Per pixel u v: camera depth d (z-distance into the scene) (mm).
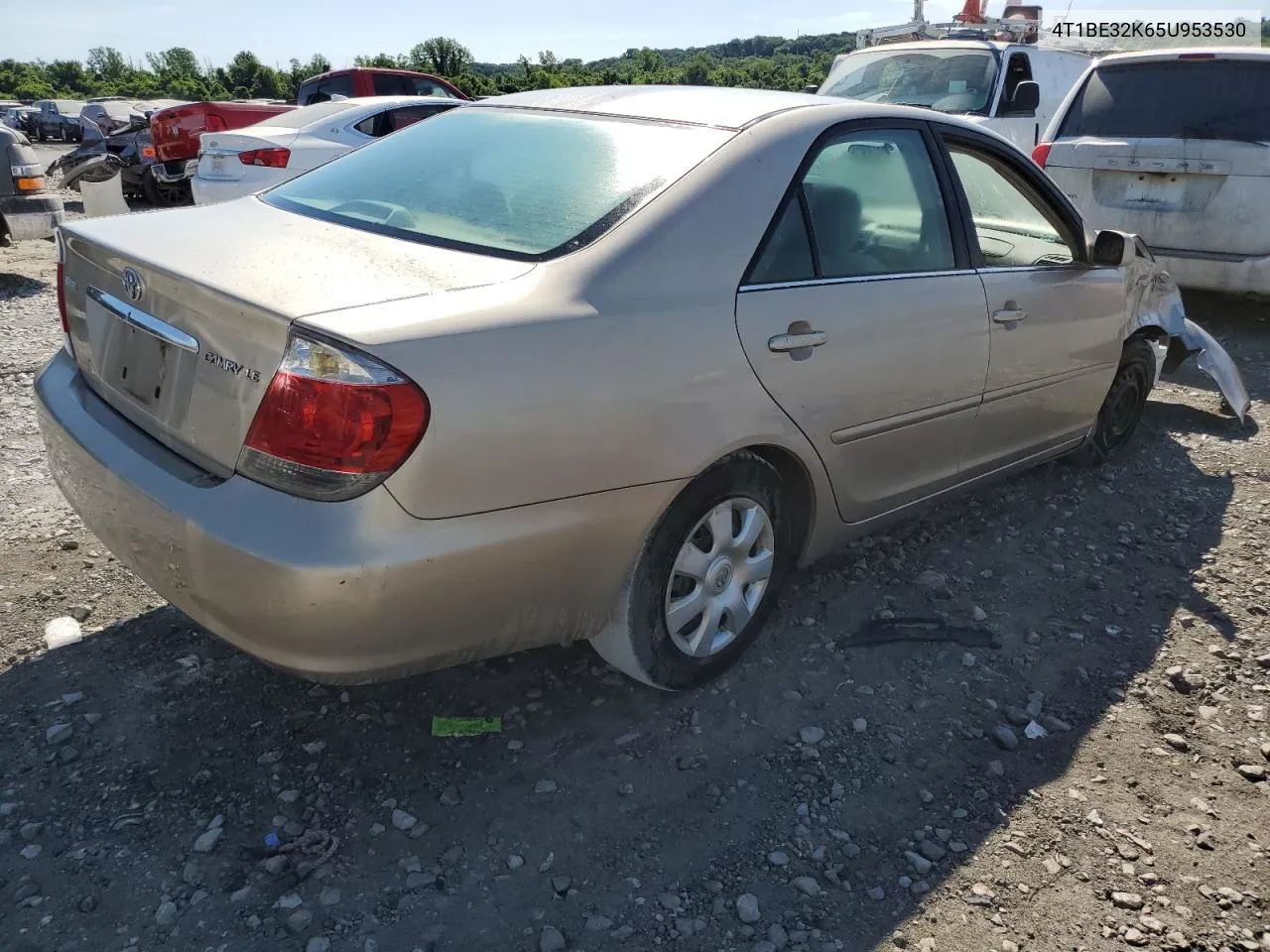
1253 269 6672
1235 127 6699
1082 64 10656
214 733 2672
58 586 3326
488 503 2219
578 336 2346
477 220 2695
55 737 2611
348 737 2689
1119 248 3934
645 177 2730
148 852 2293
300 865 2279
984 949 2168
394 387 2057
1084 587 3719
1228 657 3291
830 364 2918
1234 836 2525
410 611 2174
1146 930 2238
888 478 3346
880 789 2627
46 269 9078
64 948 2053
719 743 2764
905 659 3193
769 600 3090
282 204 3057
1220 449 5188
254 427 2154
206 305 2258
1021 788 2656
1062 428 4258
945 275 3363
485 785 2555
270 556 2059
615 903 2232
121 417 2592
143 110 26812
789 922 2209
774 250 2816
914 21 11039
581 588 2498
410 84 12953
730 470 2756
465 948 2105
